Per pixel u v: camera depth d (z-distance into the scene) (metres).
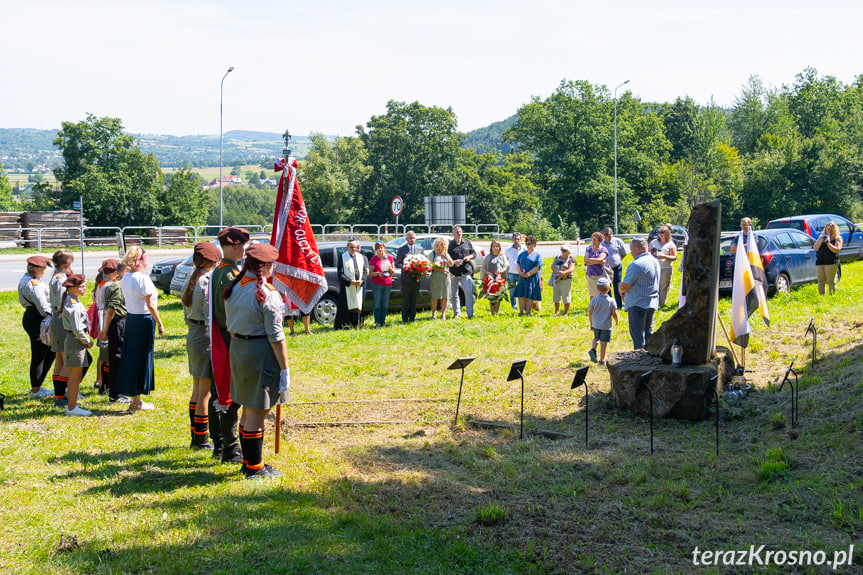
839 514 4.79
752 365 9.65
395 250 17.33
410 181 68.62
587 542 4.69
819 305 13.84
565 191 71.31
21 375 10.44
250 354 5.89
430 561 4.41
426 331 13.90
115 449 6.86
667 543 4.66
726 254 15.87
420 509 5.34
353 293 14.41
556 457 6.54
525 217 66.12
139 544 4.61
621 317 14.47
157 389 9.45
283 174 9.13
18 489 5.62
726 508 5.15
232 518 5.06
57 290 8.52
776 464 5.71
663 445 6.75
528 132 73.31
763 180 75.88
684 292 8.57
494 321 14.77
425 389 9.42
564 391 8.91
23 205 68.06
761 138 91.81
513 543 4.68
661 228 15.15
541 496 5.56
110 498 5.49
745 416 7.38
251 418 6.00
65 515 5.11
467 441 7.20
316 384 9.89
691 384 7.43
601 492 5.61
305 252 9.15
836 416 6.77
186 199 65.50
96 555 4.45
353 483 5.94
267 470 6.16
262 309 5.83
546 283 21.52
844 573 4.18
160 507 5.29
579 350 11.42
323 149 75.06
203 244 6.74
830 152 74.31
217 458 6.61
